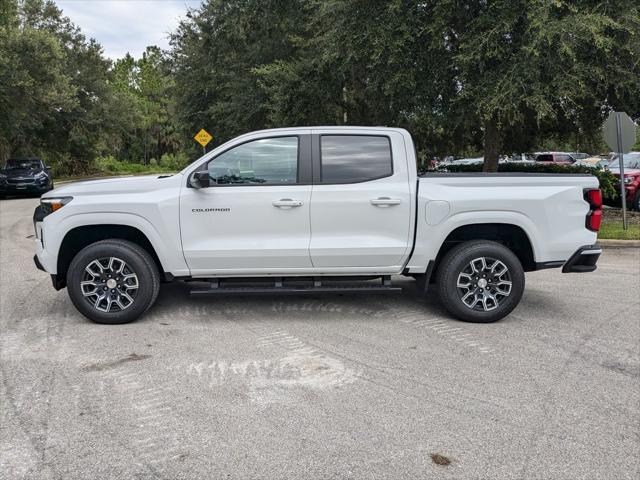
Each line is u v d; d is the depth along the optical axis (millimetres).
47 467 2947
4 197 22797
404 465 2947
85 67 37750
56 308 6047
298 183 5328
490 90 10586
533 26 9609
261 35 18938
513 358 4500
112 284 5387
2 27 25766
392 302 6262
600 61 10844
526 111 13781
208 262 5348
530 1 9836
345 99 16078
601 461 2990
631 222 12555
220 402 3693
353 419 3449
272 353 4613
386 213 5324
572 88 10242
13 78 25125
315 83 15367
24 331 5227
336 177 5352
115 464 2973
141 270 5320
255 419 3455
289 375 4145
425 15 11312
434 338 5004
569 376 4129
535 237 5387
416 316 5711
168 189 5332
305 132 5398
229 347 4758
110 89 40156
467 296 5457
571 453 3066
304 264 5391
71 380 4070
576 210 5406
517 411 3561
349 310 5938
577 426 3367
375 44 11172
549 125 15469
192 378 4090
